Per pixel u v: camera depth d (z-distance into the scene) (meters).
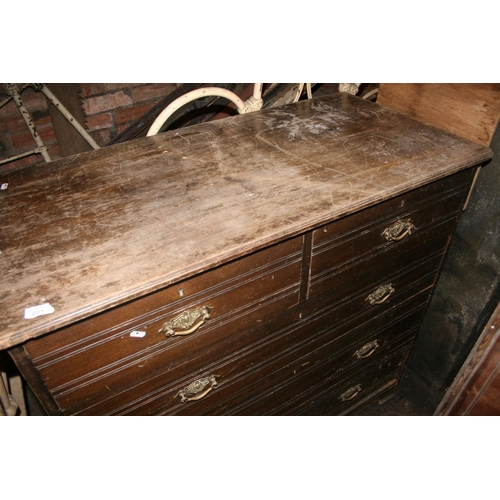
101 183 1.04
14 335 0.66
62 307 0.70
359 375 1.54
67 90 2.05
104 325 0.78
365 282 1.20
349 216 0.99
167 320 0.85
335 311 1.20
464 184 1.21
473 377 1.24
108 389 0.88
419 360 1.89
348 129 1.28
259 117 1.37
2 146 2.08
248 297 0.95
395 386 1.78
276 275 0.96
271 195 0.98
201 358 0.98
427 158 1.12
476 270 1.48
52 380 0.78
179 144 1.21
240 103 1.41
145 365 0.89
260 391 1.22
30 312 0.69
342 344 1.34
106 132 2.30
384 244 1.14
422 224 1.20
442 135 1.24
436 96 1.33
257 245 0.84
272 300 1.01
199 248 0.82
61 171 1.09
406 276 1.32
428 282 1.44
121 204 0.96
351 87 1.56
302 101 1.49
